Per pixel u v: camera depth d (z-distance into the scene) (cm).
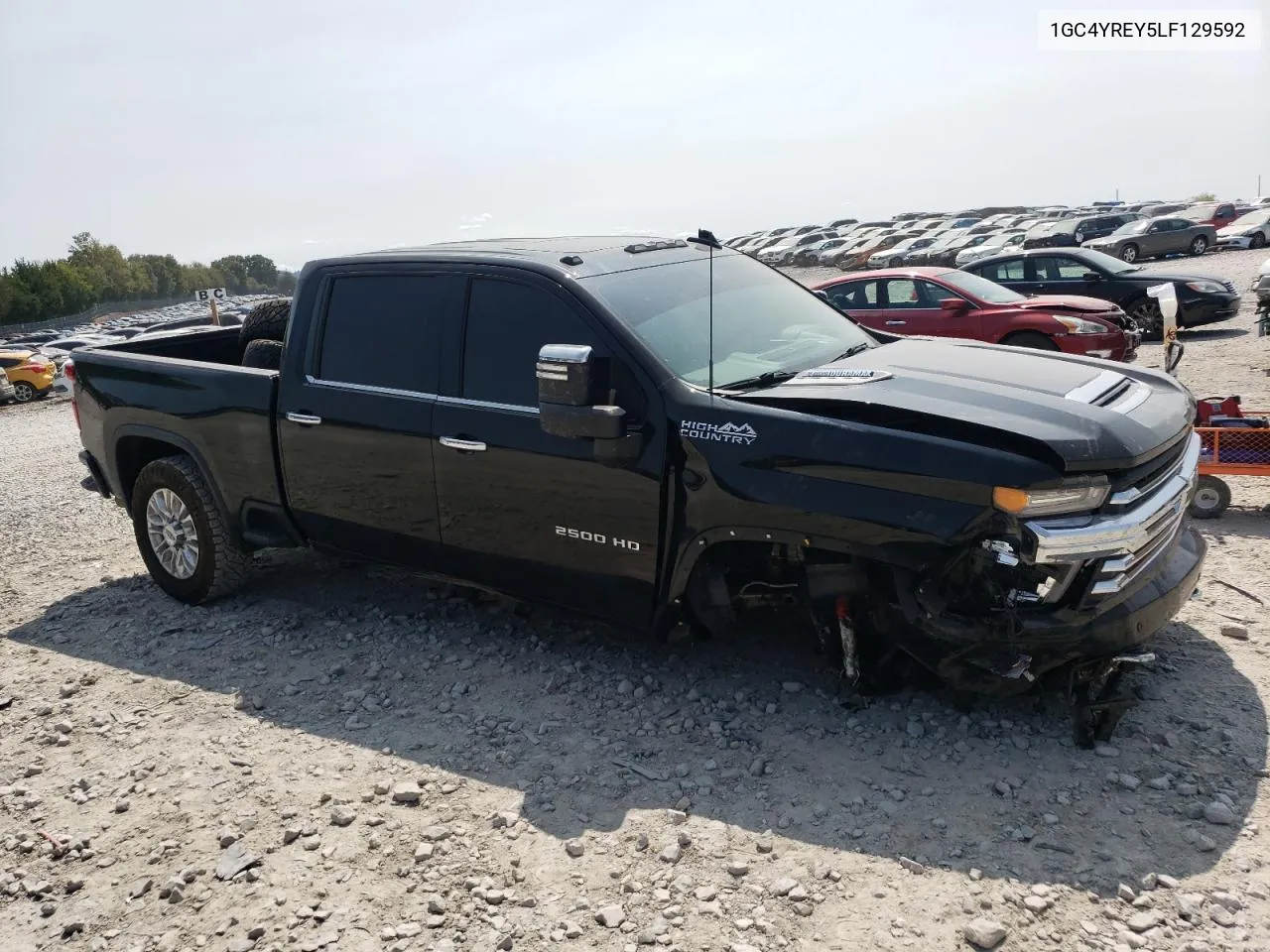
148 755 425
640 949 293
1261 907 289
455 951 297
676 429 397
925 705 412
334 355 502
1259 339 1419
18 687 501
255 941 308
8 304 11988
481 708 442
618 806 363
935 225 5103
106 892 339
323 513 517
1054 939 284
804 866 324
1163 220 3162
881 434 361
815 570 380
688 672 458
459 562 477
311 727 438
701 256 512
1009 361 432
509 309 447
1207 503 626
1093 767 362
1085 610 352
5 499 981
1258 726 378
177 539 585
